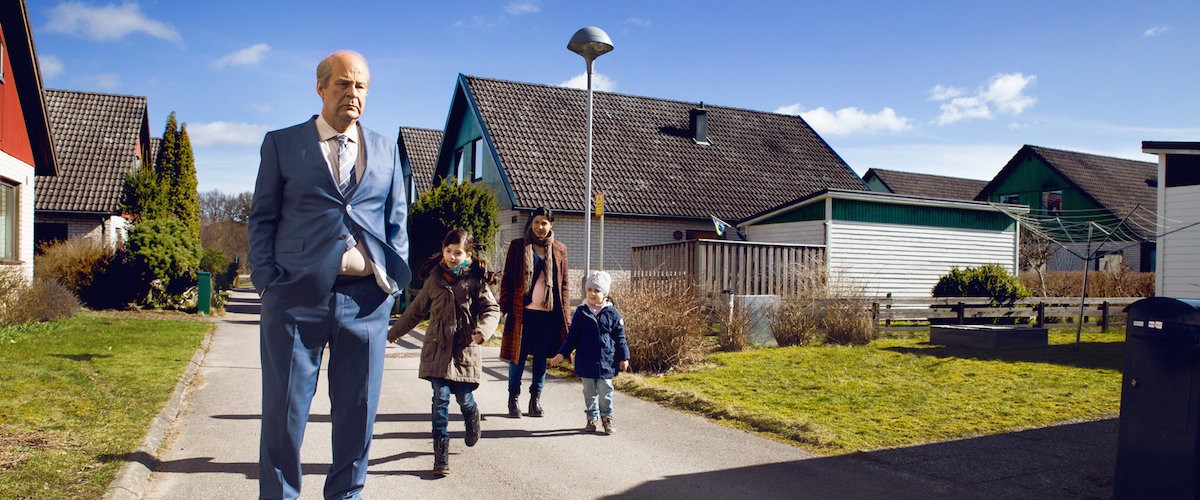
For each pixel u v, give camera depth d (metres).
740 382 8.91
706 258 14.53
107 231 26.11
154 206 26.02
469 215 17.86
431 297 5.54
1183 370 4.06
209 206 78.38
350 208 3.79
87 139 28.16
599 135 22.98
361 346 3.92
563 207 19.69
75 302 15.68
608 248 20.34
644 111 25.08
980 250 19.59
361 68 3.86
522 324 7.25
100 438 5.71
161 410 6.82
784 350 11.95
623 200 20.59
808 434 6.31
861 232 17.94
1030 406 7.54
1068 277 21.33
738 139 25.67
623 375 9.21
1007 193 38.72
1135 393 4.29
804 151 26.47
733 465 5.55
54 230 25.86
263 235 3.76
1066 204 35.62
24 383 7.73
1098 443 6.09
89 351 10.42
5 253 14.95
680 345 9.85
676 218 20.91
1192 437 4.00
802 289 13.72
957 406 7.53
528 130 22.03
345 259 3.80
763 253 15.08
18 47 15.02
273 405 3.72
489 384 9.05
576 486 5.05
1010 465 5.48
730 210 21.81
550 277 7.34
